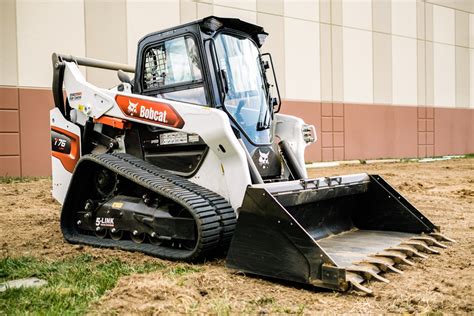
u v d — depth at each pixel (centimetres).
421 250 452
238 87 492
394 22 2045
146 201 475
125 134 529
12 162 1245
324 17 1803
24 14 1245
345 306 321
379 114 1994
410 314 307
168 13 1443
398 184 1046
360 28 1922
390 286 358
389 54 2031
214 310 309
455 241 492
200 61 466
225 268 410
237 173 434
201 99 469
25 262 438
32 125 1264
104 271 401
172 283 351
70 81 561
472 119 2411
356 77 1912
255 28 520
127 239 505
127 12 1376
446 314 306
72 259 451
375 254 410
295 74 1725
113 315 303
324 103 1806
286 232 361
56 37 1283
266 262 371
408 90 2111
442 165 1667
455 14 2314
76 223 550
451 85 2308
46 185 1088
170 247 463
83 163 521
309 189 426
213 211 424
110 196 521
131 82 554
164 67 501
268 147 504
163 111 470
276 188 392
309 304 327
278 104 554
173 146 484
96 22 1331
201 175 464
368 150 1956
